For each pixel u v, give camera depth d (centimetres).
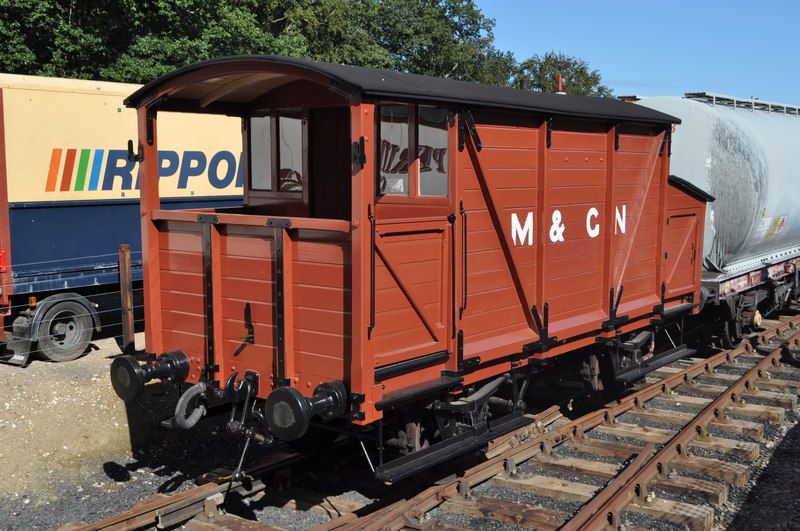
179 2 2042
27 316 1055
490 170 614
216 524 573
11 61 1822
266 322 568
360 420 511
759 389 984
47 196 1073
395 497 623
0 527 605
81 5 1972
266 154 710
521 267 659
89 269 1124
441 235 575
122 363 613
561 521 576
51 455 746
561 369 852
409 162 586
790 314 1525
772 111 1416
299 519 603
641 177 849
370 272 503
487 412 663
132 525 557
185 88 630
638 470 674
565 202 715
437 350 580
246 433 591
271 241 555
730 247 1126
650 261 892
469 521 591
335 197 681
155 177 650
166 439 806
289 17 3284
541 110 649
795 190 1253
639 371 862
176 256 634
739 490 666
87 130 1109
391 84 522
